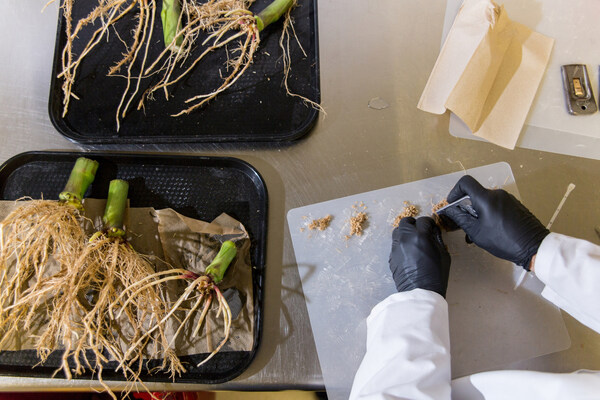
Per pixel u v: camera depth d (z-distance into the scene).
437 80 1.01
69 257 0.88
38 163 0.97
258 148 0.99
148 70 0.99
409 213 0.97
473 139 1.00
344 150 0.99
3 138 0.98
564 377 0.75
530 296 0.94
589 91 1.00
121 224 0.92
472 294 0.95
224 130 0.98
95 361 0.90
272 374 0.90
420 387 0.77
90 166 0.94
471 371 0.91
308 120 0.99
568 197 0.97
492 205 0.90
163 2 1.02
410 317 0.83
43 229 0.88
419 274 0.90
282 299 0.93
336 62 1.02
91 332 0.83
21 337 0.89
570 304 0.86
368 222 0.97
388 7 1.05
